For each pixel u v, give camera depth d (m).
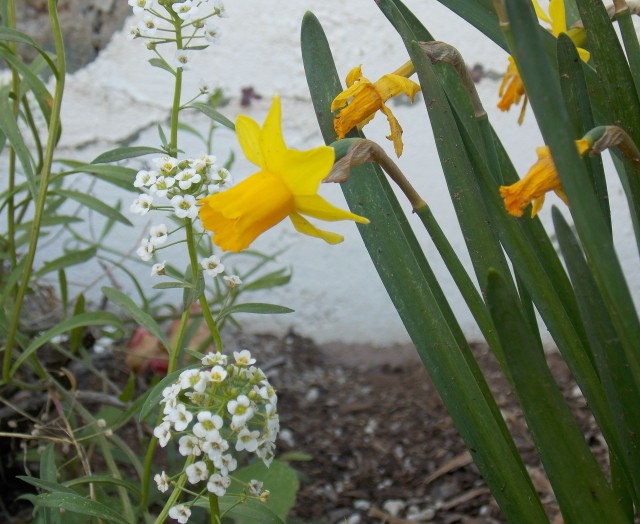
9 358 0.32
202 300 0.24
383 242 0.23
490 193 0.22
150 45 0.27
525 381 0.19
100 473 0.38
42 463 0.28
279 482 0.32
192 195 0.24
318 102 0.25
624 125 0.22
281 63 0.52
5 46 0.30
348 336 0.56
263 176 0.20
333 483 0.43
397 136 0.22
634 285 0.52
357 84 0.22
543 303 0.22
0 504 0.37
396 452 0.45
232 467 0.22
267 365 0.52
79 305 0.37
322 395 0.51
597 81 0.24
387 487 0.43
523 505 0.22
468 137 0.22
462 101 0.25
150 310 0.44
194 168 0.24
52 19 0.30
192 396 0.23
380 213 0.23
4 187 0.53
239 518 0.31
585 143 0.19
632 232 0.51
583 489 0.19
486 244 0.22
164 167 0.24
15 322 0.32
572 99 0.21
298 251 0.55
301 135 0.53
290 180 0.19
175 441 0.39
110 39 0.52
